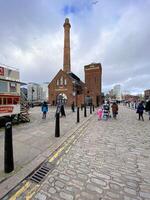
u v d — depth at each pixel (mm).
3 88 10453
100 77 56750
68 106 43188
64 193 3441
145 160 5258
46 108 15414
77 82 50781
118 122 14062
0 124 10586
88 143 7195
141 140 7777
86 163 4980
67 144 6961
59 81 44781
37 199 3230
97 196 3344
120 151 6133
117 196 3348
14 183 3658
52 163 4945
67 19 53188
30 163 4742
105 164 4918
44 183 3830
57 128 8008
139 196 3355
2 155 5340
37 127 10477
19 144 6547
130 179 4031
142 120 15320
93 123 13445
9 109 10945
